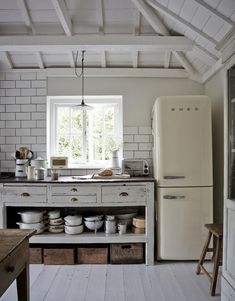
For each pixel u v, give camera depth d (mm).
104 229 3502
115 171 3869
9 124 3910
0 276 1338
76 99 4051
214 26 2543
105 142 4078
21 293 1737
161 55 3686
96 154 4078
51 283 2805
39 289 2688
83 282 2826
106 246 3389
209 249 3006
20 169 3641
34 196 3236
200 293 2611
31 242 3238
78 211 3873
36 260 3275
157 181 3260
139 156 3908
